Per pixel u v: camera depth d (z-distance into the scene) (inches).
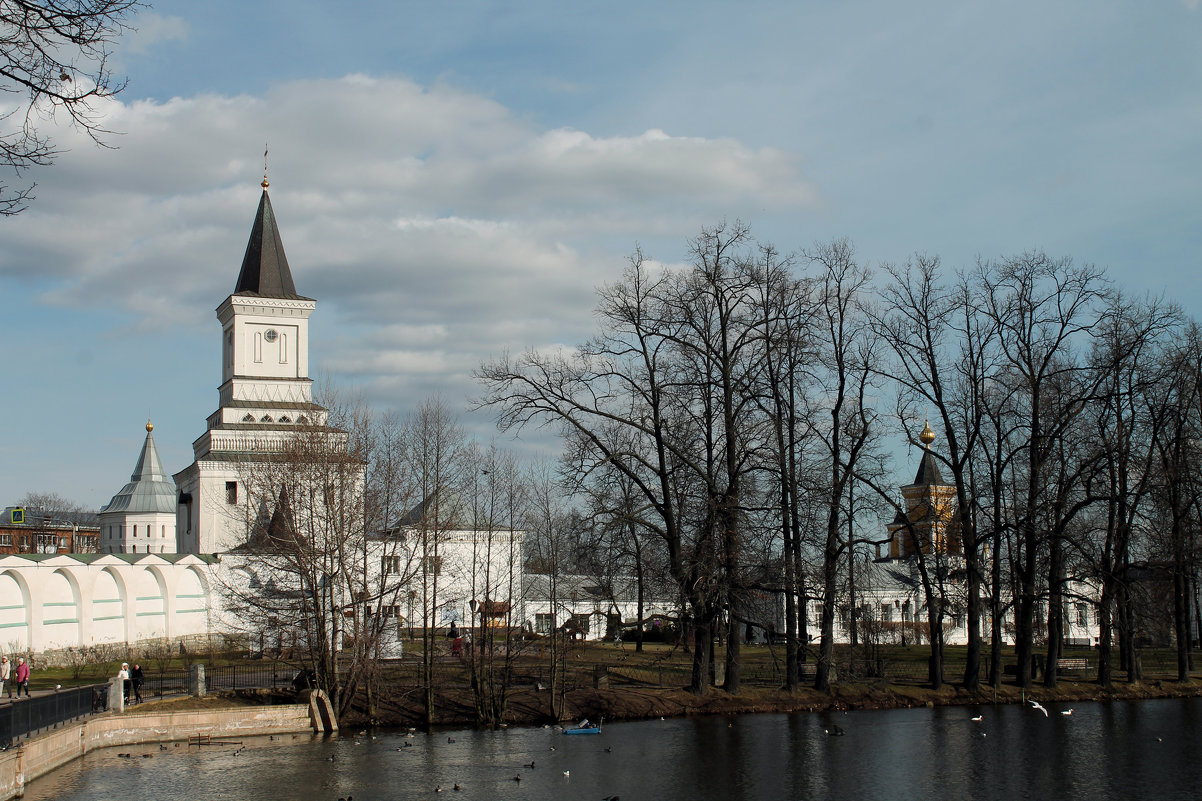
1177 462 2401.6
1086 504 2261.3
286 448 2361.0
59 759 1605.6
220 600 2925.7
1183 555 2404.0
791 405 2164.1
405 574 2277.3
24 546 6058.1
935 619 2370.8
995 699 2271.2
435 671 2326.5
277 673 2297.0
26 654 2341.3
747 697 2159.2
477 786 1507.1
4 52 671.1
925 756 1706.4
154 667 2468.0
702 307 2064.5
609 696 2126.0
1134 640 2513.5
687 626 2162.9
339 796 1450.5
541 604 3523.6
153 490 4911.4
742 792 1473.9
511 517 2389.3
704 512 2010.3
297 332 3791.8
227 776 1566.2
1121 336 2308.1
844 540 2239.2
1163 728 1969.7
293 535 2105.1
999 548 2362.2
